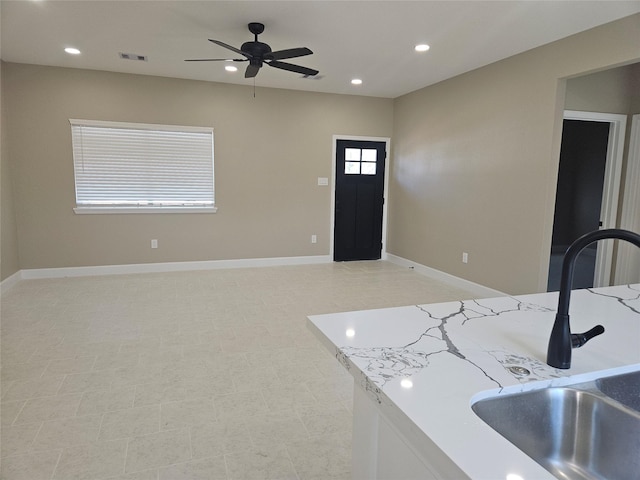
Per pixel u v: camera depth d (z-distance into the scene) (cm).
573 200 745
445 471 72
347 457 198
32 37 396
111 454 196
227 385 264
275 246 629
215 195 586
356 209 667
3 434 209
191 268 589
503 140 444
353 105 637
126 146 538
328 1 312
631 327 138
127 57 458
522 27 353
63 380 266
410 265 621
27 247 515
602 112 438
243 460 194
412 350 115
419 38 385
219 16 343
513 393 97
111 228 545
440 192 548
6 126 485
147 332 349
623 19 328
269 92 593
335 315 143
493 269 463
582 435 102
